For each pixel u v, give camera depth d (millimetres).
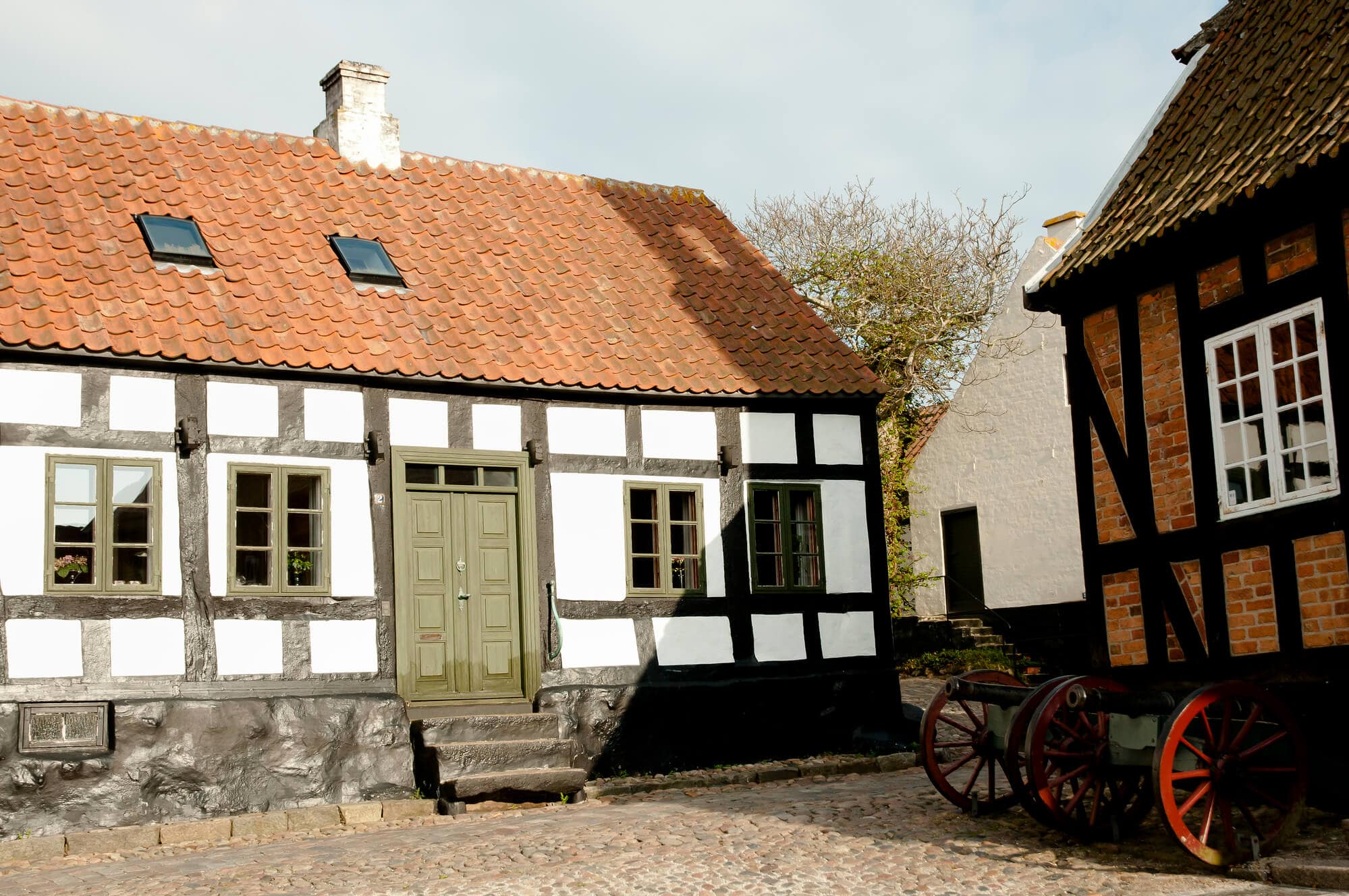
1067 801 9625
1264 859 8438
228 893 8680
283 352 12297
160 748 11297
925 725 10203
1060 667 19047
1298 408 9102
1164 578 10055
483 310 13977
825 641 14539
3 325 11156
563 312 14445
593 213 16500
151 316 11977
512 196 16172
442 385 13125
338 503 12531
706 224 17203
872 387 15039
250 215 13875
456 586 13062
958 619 20938
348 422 12695
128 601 11453
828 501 14852
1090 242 10906
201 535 11844
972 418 21188
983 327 22328
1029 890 8195
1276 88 10242
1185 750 8617
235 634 11867
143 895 8750
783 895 8219
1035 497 20078
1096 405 10852
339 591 12414
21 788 10758
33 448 11266
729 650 14055
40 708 10969
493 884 8617
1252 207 9305
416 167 15859
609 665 13500
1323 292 8867
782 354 15078
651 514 14078
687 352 14586
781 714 14133
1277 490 9164
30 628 11047
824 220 23422
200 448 11938
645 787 12664
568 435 13719
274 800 11656
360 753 12078
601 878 8703
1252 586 9336
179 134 14594
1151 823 9797
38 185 12984
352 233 14312
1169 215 10016
